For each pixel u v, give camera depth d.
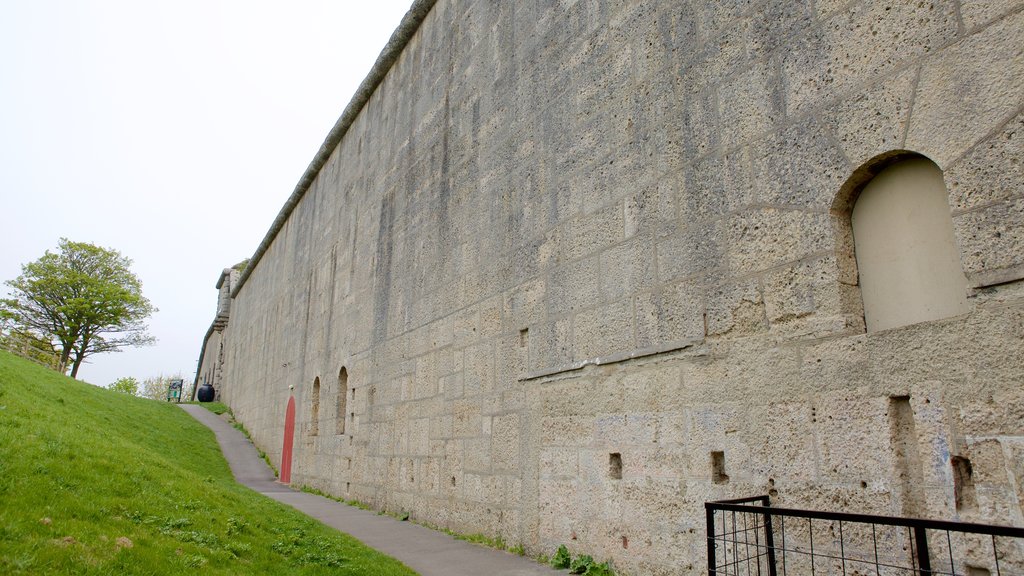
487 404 7.65
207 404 33.31
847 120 4.07
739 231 4.68
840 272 4.00
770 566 3.77
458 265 8.90
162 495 6.46
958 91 3.50
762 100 4.68
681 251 5.16
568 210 6.66
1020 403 3.05
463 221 8.95
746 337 4.50
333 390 13.80
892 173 3.93
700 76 5.26
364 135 14.30
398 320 10.70
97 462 6.64
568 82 7.01
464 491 7.91
